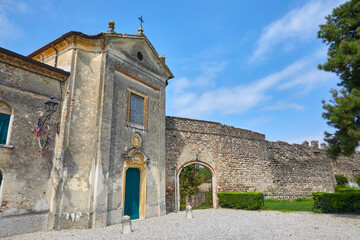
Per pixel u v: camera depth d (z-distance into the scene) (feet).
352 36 35.88
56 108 28.58
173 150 45.73
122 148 32.24
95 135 28.94
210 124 52.11
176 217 35.65
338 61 33.24
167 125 46.16
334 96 32.86
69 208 26.43
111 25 33.09
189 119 49.52
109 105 30.91
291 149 67.10
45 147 26.58
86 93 30.12
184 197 64.18
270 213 39.58
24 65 26.32
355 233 25.03
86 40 31.24
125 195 32.53
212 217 35.76
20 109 25.62
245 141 56.80
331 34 36.47
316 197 40.65
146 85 39.06
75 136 28.30
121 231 25.25
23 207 24.23
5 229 22.65
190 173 66.69
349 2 35.22
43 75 28.04
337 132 34.14
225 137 53.47
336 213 38.45
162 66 42.80
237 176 52.90
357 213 37.96
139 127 35.91
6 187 23.34
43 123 27.09
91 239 22.00
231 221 32.17
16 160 24.41
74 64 30.17
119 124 32.45
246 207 44.91
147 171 35.99
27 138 25.63
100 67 31.32
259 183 56.13
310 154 72.33
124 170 31.99
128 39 35.50
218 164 50.90
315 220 32.76
